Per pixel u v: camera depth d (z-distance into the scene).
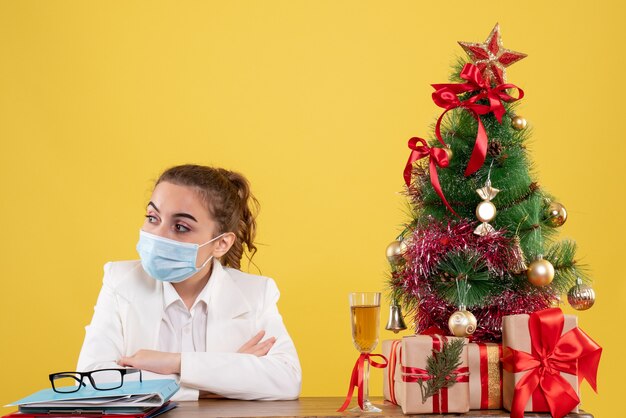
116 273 2.02
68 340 3.00
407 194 1.80
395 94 3.08
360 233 3.05
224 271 2.04
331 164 3.06
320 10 3.10
